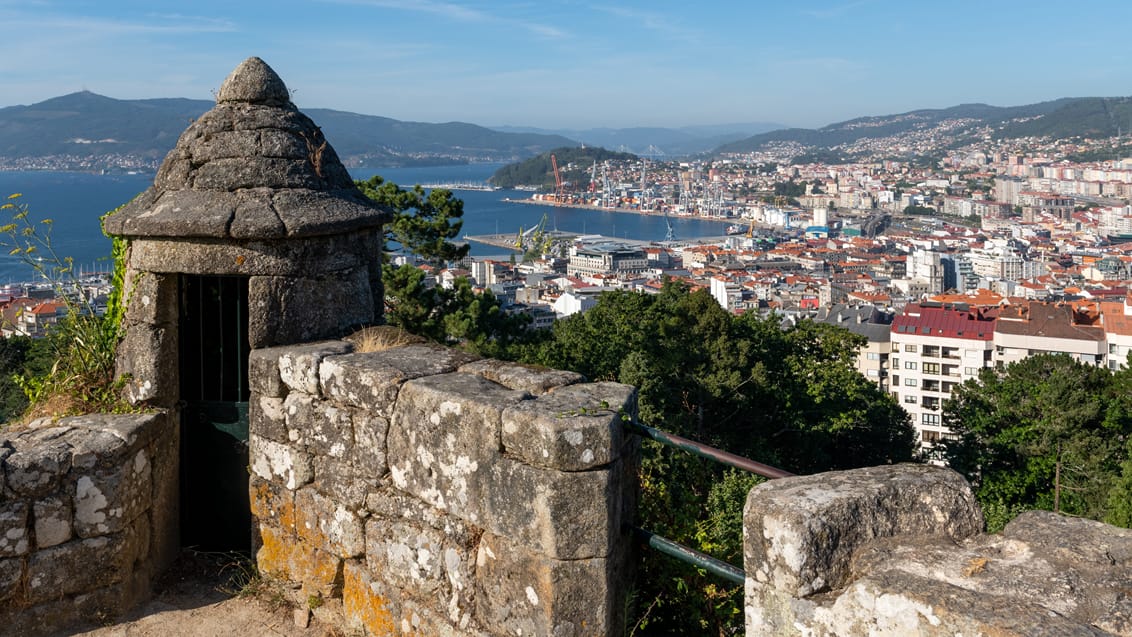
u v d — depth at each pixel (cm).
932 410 7588
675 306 2873
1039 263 18088
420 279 1898
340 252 492
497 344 2067
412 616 377
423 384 372
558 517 320
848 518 248
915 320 7706
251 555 462
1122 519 2419
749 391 2834
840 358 3403
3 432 458
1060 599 214
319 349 442
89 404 489
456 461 354
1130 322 7062
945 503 260
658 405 2159
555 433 318
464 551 354
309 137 504
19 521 408
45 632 418
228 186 473
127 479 439
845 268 18850
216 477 507
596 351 2255
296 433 426
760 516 253
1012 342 7250
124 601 438
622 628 338
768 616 252
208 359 508
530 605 331
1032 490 3347
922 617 216
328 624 424
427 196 2055
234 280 506
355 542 403
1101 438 3234
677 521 418
